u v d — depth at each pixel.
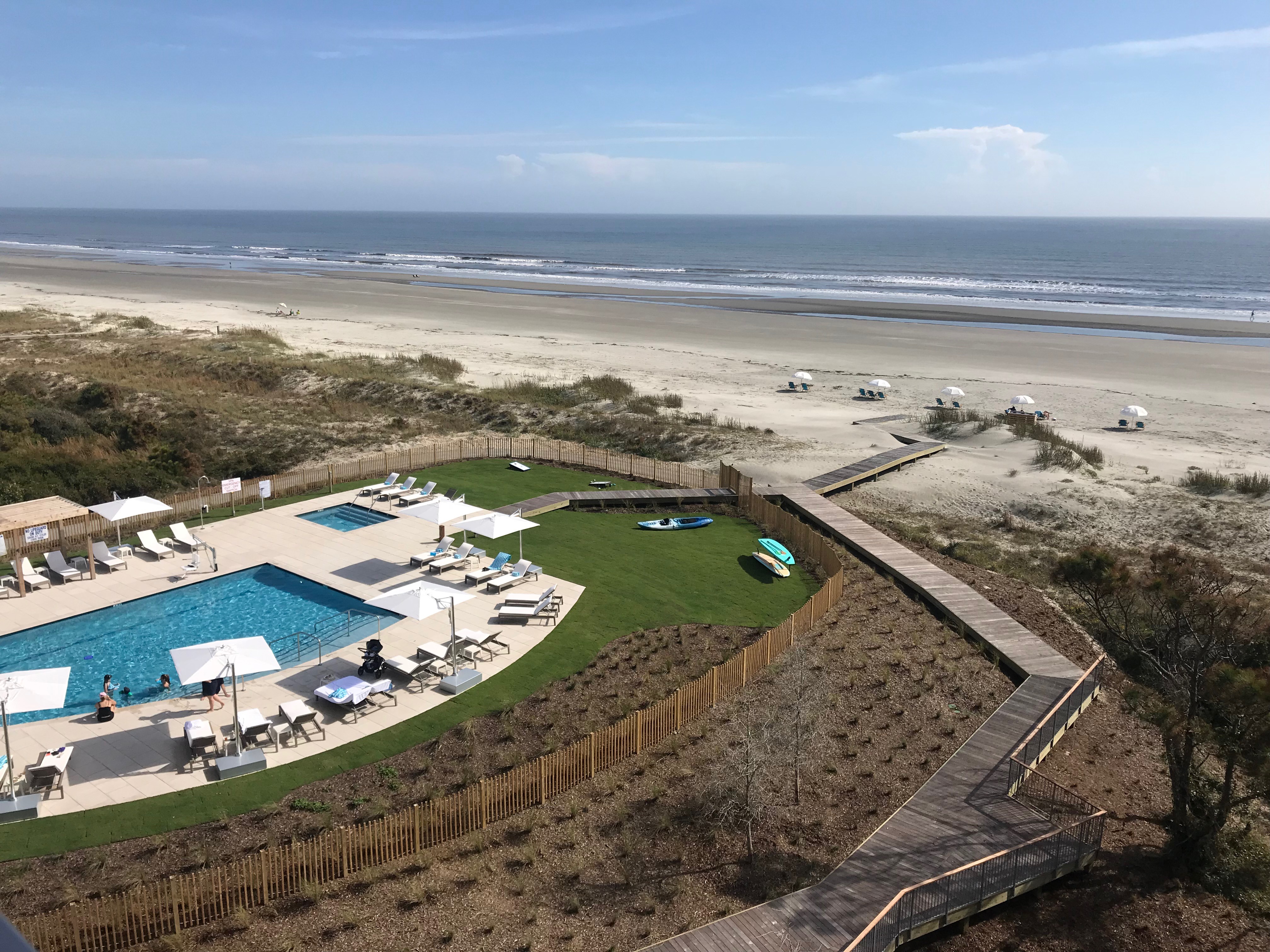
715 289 130.38
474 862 15.26
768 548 29.78
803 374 61.44
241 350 66.88
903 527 35.22
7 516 25.67
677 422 50.50
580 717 19.64
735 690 21.23
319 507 33.50
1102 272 169.00
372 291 119.12
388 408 53.56
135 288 116.81
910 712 20.80
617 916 14.16
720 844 16.06
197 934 13.29
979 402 57.50
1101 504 37.34
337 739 18.47
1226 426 51.19
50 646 22.45
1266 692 14.11
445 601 20.61
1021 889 15.30
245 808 16.14
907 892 13.90
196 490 35.91
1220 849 16.62
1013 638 24.39
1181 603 17.69
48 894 13.80
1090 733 21.05
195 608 24.83
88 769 17.09
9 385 53.59
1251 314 98.50
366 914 13.86
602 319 94.62
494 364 67.88
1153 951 14.57
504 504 34.41
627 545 30.75
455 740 18.58
